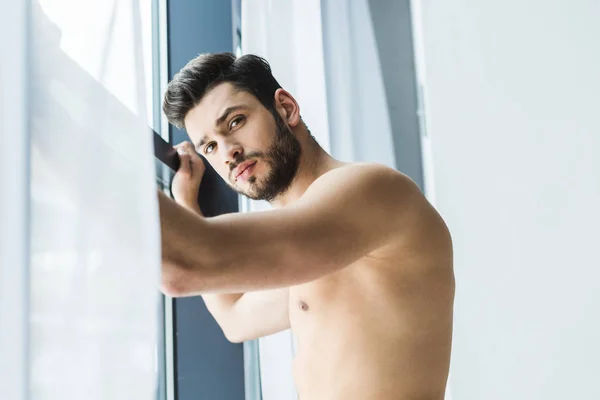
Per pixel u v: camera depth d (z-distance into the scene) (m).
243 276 0.69
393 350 0.98
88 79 0.51
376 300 0.98
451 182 2.43
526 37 2.49
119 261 0.51
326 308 1.03
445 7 2.55
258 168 1.13
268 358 1.48
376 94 2.20
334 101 2.01
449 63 2.51
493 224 2.39
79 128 0.49
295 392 1.47
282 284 0.73
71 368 0.46
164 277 0.64
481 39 2.51
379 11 2.66
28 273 0.42
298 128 1.16
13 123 0.43
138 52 0.57
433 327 1.01
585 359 2.29
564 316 2.31
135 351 0.51
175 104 1.17
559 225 2.37
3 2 0.44
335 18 2.08
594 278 2.32
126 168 0.53
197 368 1.56
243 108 1.13
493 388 2.30
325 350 1.01
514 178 2.41
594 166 2.39
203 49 1.69
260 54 1.63
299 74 1.74
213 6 1.72
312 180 1.15
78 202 0.48
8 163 0.42
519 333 2.32
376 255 0.97
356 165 0.91
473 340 2.33
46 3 0.57
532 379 2.30
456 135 2.46
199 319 1.58
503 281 2.35
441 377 1.03
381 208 0.88
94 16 0.57
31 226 0.45
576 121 2.42
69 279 0.47
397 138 2.56
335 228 0.80
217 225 0.68
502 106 2.46
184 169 1.44
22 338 0.41
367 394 0.97
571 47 2.46
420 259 0.98
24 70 0.44
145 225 0.53
